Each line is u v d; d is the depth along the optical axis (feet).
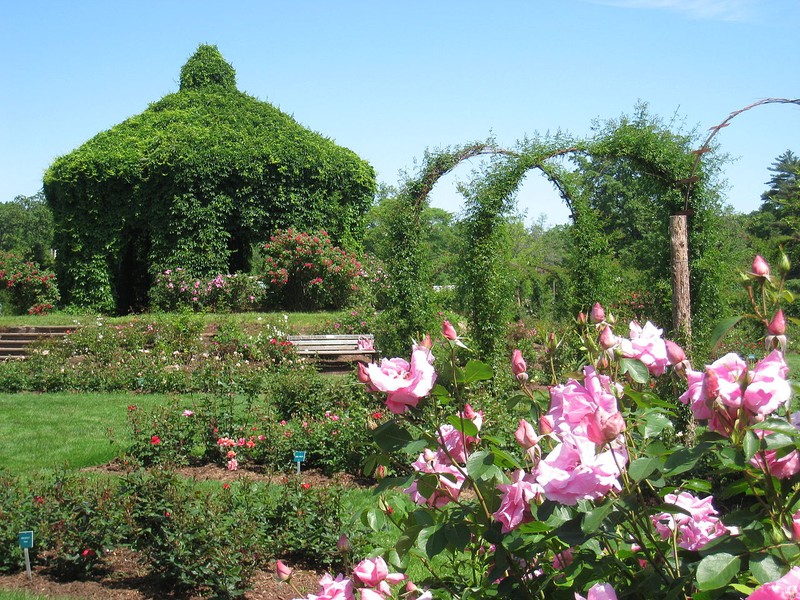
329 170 69.31
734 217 29.45
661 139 23.99
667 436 16.26
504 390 24.14
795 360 37.06
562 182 28.12
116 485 17.98
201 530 14.52
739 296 24.75
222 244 66.03
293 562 15.96
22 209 272.72
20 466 23.62
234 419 25.18
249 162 66.18
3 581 15.08
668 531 5.98
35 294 67.77
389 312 29.99
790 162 152.76
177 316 51.21
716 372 4.55
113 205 66.03
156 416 25.17
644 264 25.61
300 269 63.93
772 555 4.43
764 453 4.67
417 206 29.45
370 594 5.20
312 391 28.96
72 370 40.29
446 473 6.19
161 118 70.54
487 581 5.69
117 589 14.82
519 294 49.03
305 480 21.81
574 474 4.52
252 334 49.26
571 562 5.64
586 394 5.29
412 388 5.34
